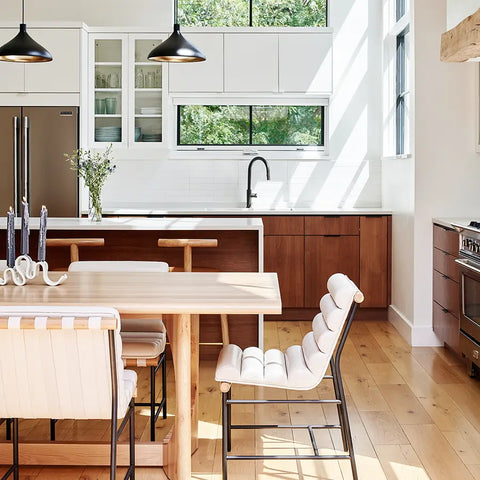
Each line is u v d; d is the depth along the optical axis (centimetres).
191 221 489
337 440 341
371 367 472
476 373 445
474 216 525
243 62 648
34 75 631
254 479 298
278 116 686
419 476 298
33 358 229
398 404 395
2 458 308
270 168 680
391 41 652
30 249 503
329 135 677
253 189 680
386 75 656
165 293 279
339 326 276
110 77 654
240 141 689
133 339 326
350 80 675
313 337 302
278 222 619
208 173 681
